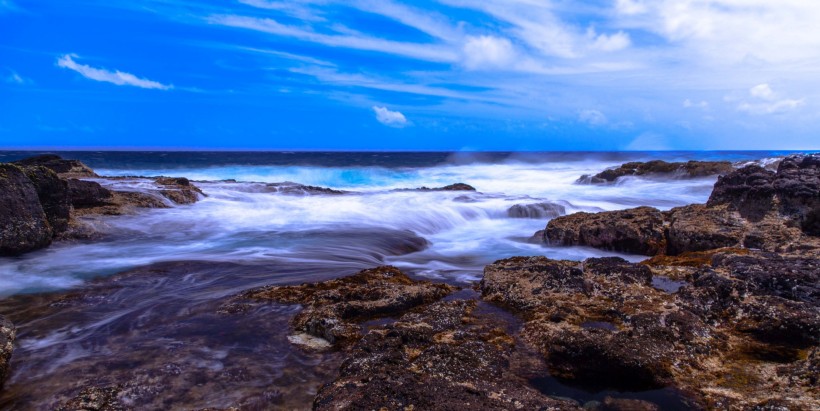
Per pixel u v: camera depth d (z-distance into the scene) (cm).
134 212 1322
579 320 523
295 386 442
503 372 434
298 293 672
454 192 2103
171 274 822
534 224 1532
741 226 916
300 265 905
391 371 414
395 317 589
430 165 4938
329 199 1778
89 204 1303
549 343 461
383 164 5200
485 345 473
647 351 433
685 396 390
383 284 685
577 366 437
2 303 671
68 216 1082
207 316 607
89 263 882
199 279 795
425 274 870
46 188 1021
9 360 460
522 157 6494
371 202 1698
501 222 1566
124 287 745
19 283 763
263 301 650
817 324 463
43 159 2008
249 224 1305
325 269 877
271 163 5338
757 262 603
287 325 575
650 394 404
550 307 560
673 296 571
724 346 466
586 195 2359
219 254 983
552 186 2958
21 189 948
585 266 690
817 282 536
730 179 1051
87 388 430
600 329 475
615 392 414
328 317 555
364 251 1072
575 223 1145
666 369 419
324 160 6431
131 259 921
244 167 4206
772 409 343
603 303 559
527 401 366
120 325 583
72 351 511
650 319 495
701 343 460
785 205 896
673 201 2080
